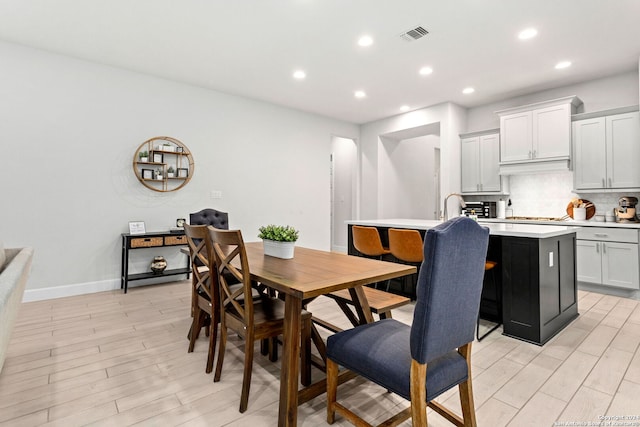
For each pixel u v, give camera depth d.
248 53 3.60
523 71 4.08
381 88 4.67
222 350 1.96
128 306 3.35
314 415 1.67
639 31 3.13
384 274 1.73
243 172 5.07
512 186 5.16
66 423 1.58
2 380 1.95
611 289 3.87
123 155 4.02
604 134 4.03
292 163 5.66
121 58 3.74
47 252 3.57
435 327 1.21
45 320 2.94
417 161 7.39
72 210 3.71
